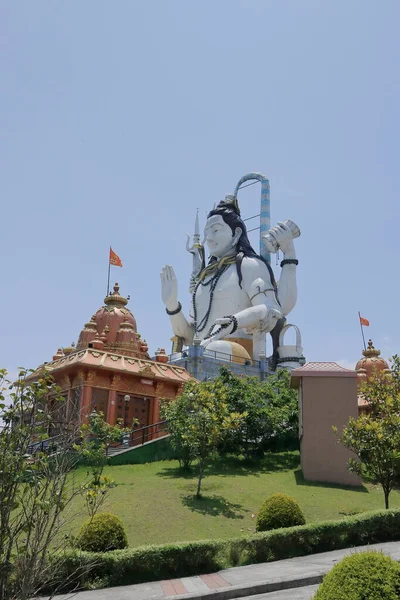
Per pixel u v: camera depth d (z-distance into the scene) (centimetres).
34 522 920
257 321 4719
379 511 1716
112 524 1509
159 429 3231
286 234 5344
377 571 812
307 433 2503
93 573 1335
